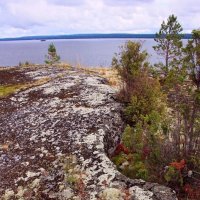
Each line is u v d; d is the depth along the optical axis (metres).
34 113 14.08
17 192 9.38
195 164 8.80
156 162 9.11
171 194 8.14
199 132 9.12
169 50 21.88
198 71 9.02
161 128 9.43
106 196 8.34
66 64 28.67
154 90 13.27
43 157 10.62
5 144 11.98
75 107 13.89
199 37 8.91
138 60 14.58
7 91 18.08
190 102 9.33
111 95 14.95
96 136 11.28
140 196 8.17
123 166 10.13
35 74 22.20
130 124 13.15
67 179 9.20
